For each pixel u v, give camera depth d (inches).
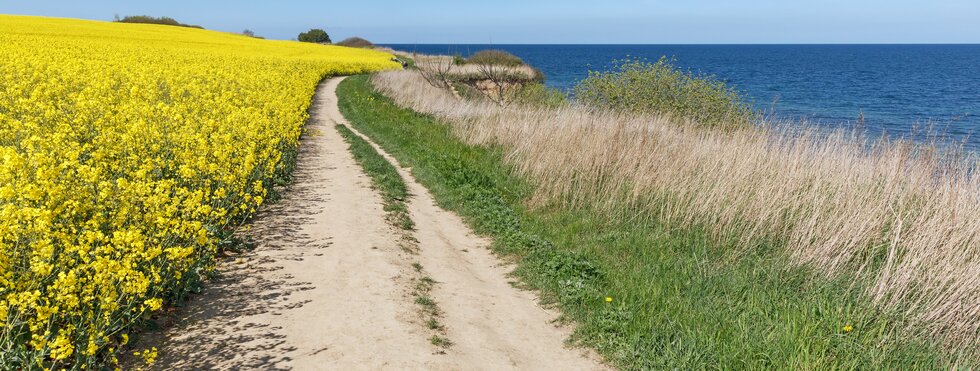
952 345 215.3
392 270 266.8
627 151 422.6
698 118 665.6
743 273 273.7
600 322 228.7
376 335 205.9
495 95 1079.0
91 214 226.2
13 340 156.6
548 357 209.8
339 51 2406.5
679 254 301.3
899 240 281.1
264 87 768.3
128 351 182.1
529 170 462.3
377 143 619.8
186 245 233.3
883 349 205.5
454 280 273.6
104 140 323.3
